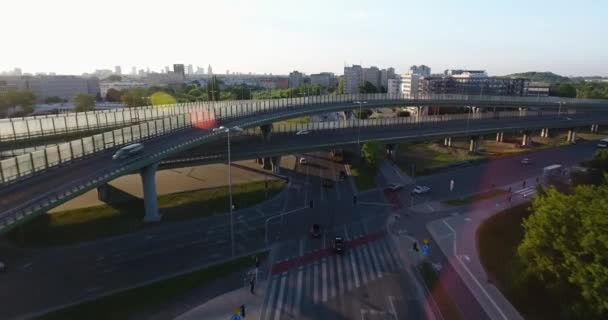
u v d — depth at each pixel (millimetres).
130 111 87125
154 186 63125
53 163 51625
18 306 41000
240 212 68062
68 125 74438
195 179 86875
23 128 67375
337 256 53219
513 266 49031
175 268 49156
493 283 47219
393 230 61812
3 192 43094
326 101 125438
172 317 40125
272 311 41250
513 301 43625
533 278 44688
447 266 51031
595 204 37625
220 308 41656
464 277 48469
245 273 48375
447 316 41031
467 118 135750
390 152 108188
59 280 46125
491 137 145000
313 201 74375
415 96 145125
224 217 65750
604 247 33688
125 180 85188
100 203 70438
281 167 99062
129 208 68312
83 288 44531
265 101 106688
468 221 65562
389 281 47375
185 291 44406
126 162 54000
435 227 63094
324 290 45188
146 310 41000
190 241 56781
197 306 41906
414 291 45375
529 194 78500
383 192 80500
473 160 108438
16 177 46156
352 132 111438
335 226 63000
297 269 49656
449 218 66812
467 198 76938
